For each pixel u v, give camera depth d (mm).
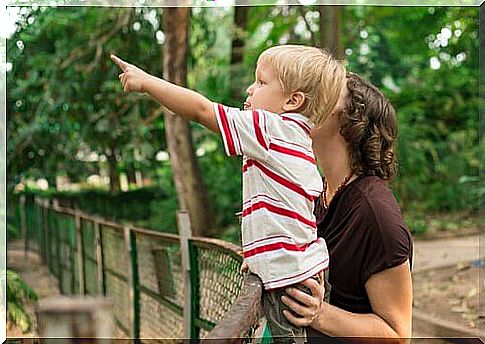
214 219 10102
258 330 1501
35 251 10898
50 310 1013
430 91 11656
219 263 3180
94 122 10789
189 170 9914
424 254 8547
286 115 1729
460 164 11172
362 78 2115
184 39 9453
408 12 11461
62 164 11438
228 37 11594
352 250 1897
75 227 7836
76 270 7812
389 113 2061
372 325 1831
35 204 11039
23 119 10758
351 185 1958
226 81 11305
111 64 10633
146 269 4988
